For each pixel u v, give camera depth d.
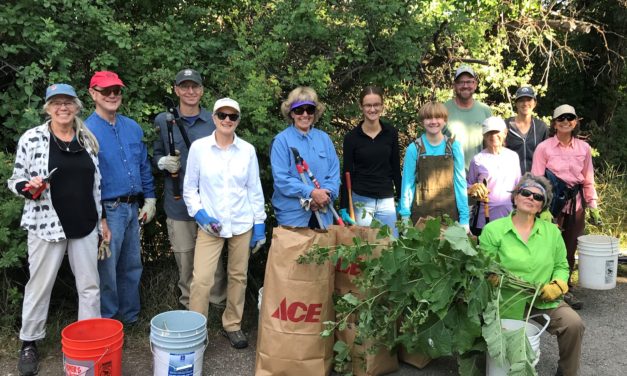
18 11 4.03
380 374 3.58
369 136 4.29
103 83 3.68
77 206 3.48
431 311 3.29
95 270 3.63
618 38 9.85
